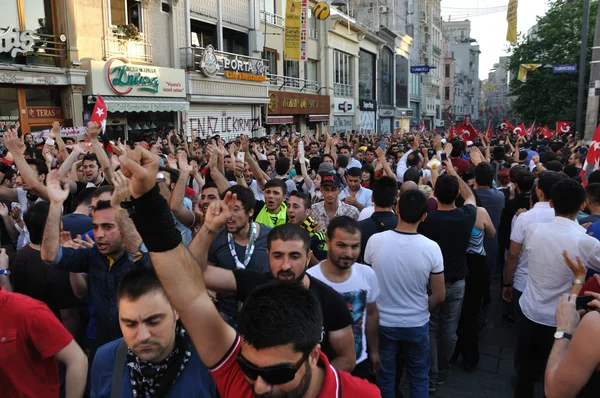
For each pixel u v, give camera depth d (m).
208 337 1.64
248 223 3.70
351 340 2.67
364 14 48.81
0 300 2.36
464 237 4.25
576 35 31.39
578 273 2.81
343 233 3.01
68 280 3.60
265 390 1.39
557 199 3.65
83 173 6.22
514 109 35.84
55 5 15.05
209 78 21.33
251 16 25.23
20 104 14.22
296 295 1.44
